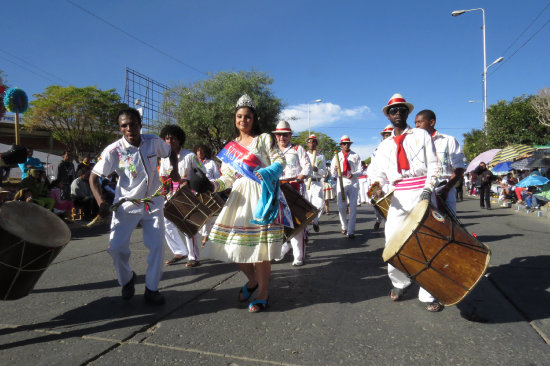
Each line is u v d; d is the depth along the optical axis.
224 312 3.05
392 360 2.23
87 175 8.91
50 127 30.67
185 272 4.40
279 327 2.73
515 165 15.74
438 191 4.38
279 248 3.02
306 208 3.54
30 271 2.63
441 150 4.56
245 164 3.08
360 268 4.41
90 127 30.39
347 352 2.34
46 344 2.47
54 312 3.06
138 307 3.18
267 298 3.15
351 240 6.36
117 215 3.26
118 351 2.37
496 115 27.95
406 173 3.12
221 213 3.08
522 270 4.15
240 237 2.96
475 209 12.30
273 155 3.08
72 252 5.54
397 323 2.78
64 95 28.52
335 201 16.83
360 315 2.95
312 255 5.24
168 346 2.43
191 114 25.45
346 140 6.74
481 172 12.54
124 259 3.32
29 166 8.30
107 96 29.80
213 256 3.02
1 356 2.30
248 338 2.55
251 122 3.22
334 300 3.31
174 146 4.74
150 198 3.24
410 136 3.14
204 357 2.29
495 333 2.58
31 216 2.76
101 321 2.86
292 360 2.24
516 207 12.31
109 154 3.26
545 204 10.88
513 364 2.16
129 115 3.27
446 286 2.59
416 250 2.58
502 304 3.12
